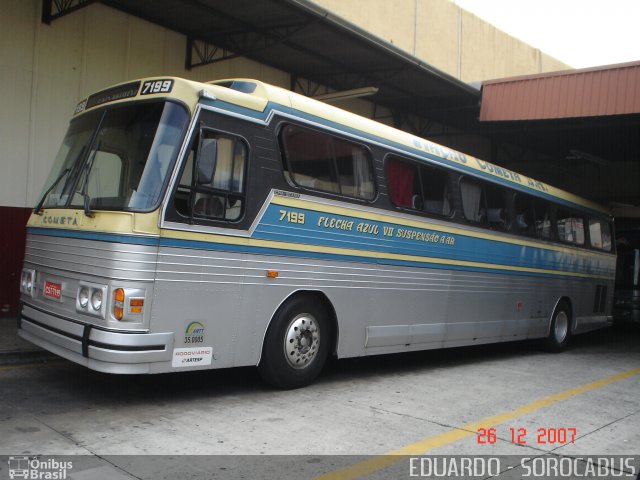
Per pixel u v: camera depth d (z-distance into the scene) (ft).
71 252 19.40
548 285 38.78
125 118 20.20
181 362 18.88
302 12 34.96
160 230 18.33
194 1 34.55
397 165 27.14
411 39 61.72
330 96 42.63
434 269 28.99
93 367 18.04
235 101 20.52
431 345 29.04
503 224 34.37
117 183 19.26
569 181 79.25
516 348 40.68
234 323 20.43
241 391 22.47
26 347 26.04
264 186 21.26
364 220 25.12
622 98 44.57
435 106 54.34
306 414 19.97
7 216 32.30
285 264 21.95
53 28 33.32
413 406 21.97
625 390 26.96
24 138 32.63
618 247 54.95
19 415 18.20
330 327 24.32
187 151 18.99
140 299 17.85
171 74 38.78
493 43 75.92
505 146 69.87
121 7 35.78
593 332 55.21
